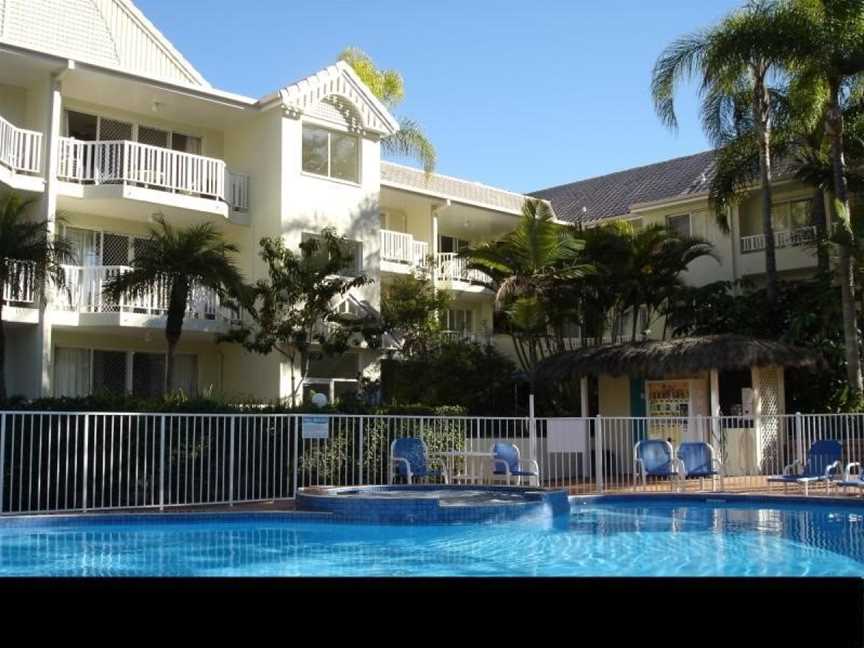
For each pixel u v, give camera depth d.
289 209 22.20
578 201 35.88
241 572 9.11
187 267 17.08
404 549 10.82
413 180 29.56
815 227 24.89
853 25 21.02
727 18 23.53
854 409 20.39
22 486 12.70
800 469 16.47
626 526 12.91
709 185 29.73
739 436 18.53
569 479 17.47
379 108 24.52
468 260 26.14
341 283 19.75
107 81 20.12
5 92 19.98
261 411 15.48
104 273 19.67
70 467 13.27
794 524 13.05
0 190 18.69
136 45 23.45
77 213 20.86
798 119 22.77
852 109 23.52
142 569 9.30
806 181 24.31
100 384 20.92
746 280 26.42
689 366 19.52
